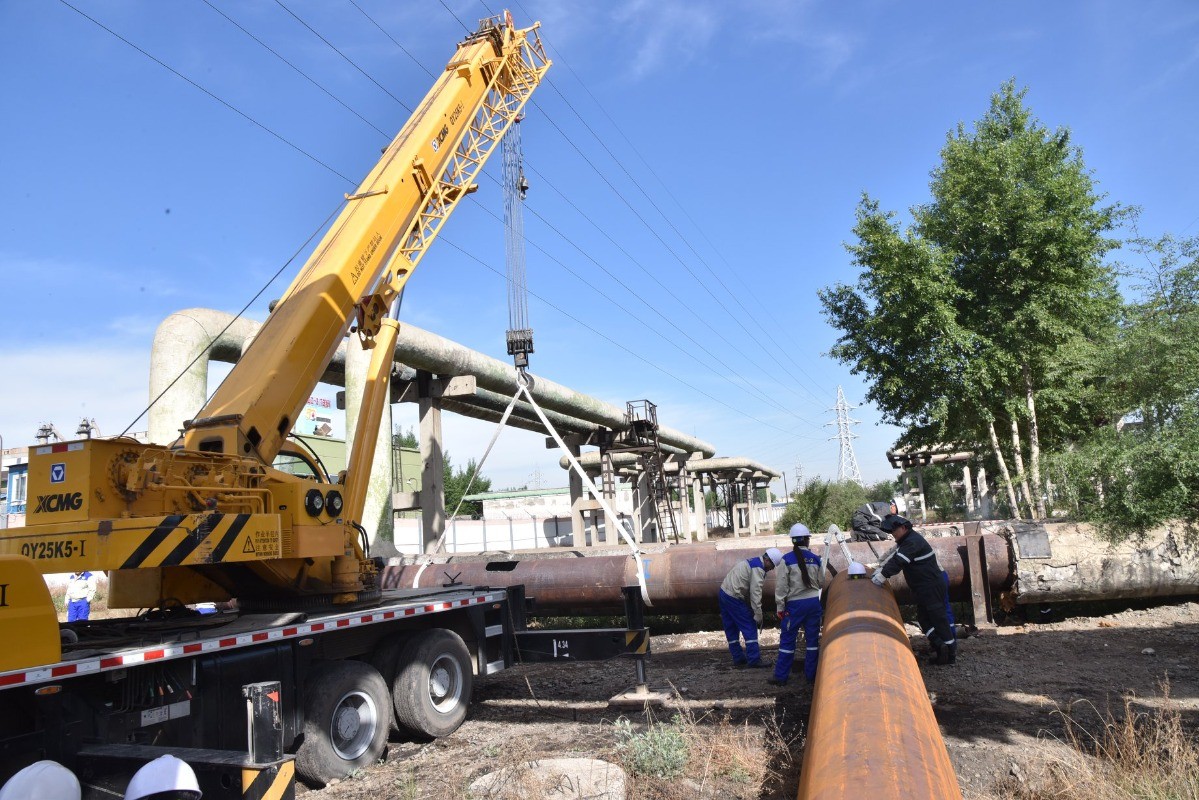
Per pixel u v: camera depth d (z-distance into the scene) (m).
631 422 27.02
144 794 3.98
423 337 15.90
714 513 64.50
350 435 14.63
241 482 6.72
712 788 5.60
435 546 17.00
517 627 9.14
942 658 8.80
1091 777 4.97
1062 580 10.82
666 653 11.21
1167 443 11.02
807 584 8.66
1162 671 7.98
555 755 6.62
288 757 4.44
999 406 19.39
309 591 7.41
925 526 12.34
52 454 5.76
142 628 6.59
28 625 4.64
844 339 20.23
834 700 4.09
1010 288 18.62
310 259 8.46
